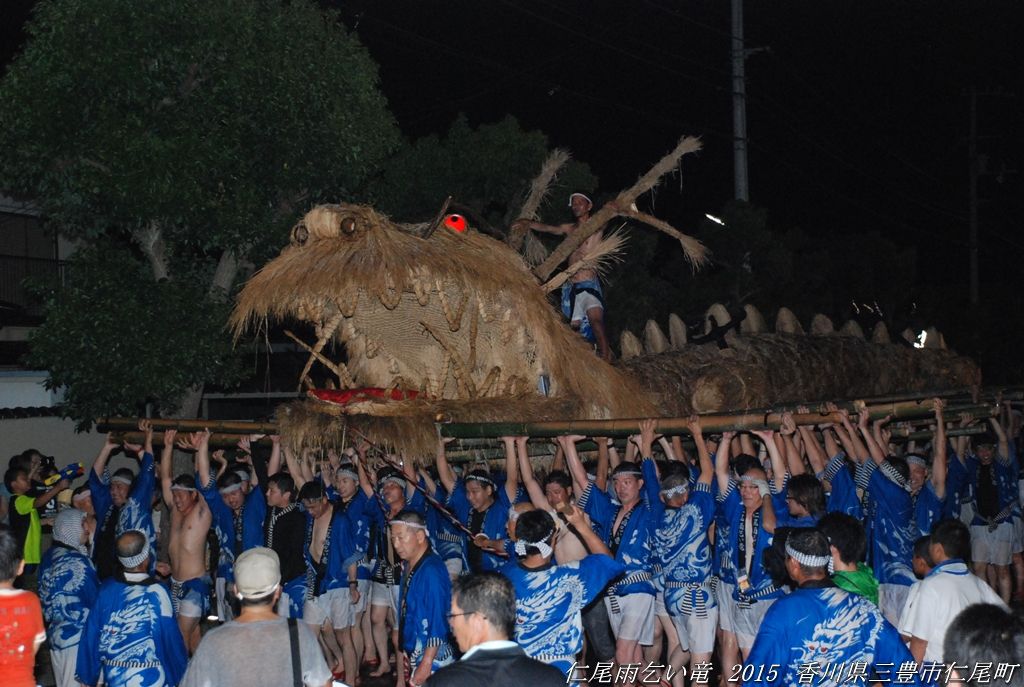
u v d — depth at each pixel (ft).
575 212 35.32
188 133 37.99
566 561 27.27
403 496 30.14
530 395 29.19
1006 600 39.78
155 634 22.20
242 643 16.67
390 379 30.99
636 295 64.59
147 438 31.58
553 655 19.57
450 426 27.12
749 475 25.23
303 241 26.99
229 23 38.52
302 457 27.58
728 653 27.12
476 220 29.96
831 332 48.88
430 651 21.61
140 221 38.65
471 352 28.71
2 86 37.60
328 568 31.09
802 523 24.23
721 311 43.91
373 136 42.88
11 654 18.89
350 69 42.27
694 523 27.14
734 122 78.69
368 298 29.37
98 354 38.09
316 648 17.15
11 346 63.41
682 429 26.71
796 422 25.88
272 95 38.91
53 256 71.15
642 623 27.61
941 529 19.97
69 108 37.37
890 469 28.17
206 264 45.68
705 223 76.48
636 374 35.60
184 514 31.01
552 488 27.14
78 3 37.35
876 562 28.58
